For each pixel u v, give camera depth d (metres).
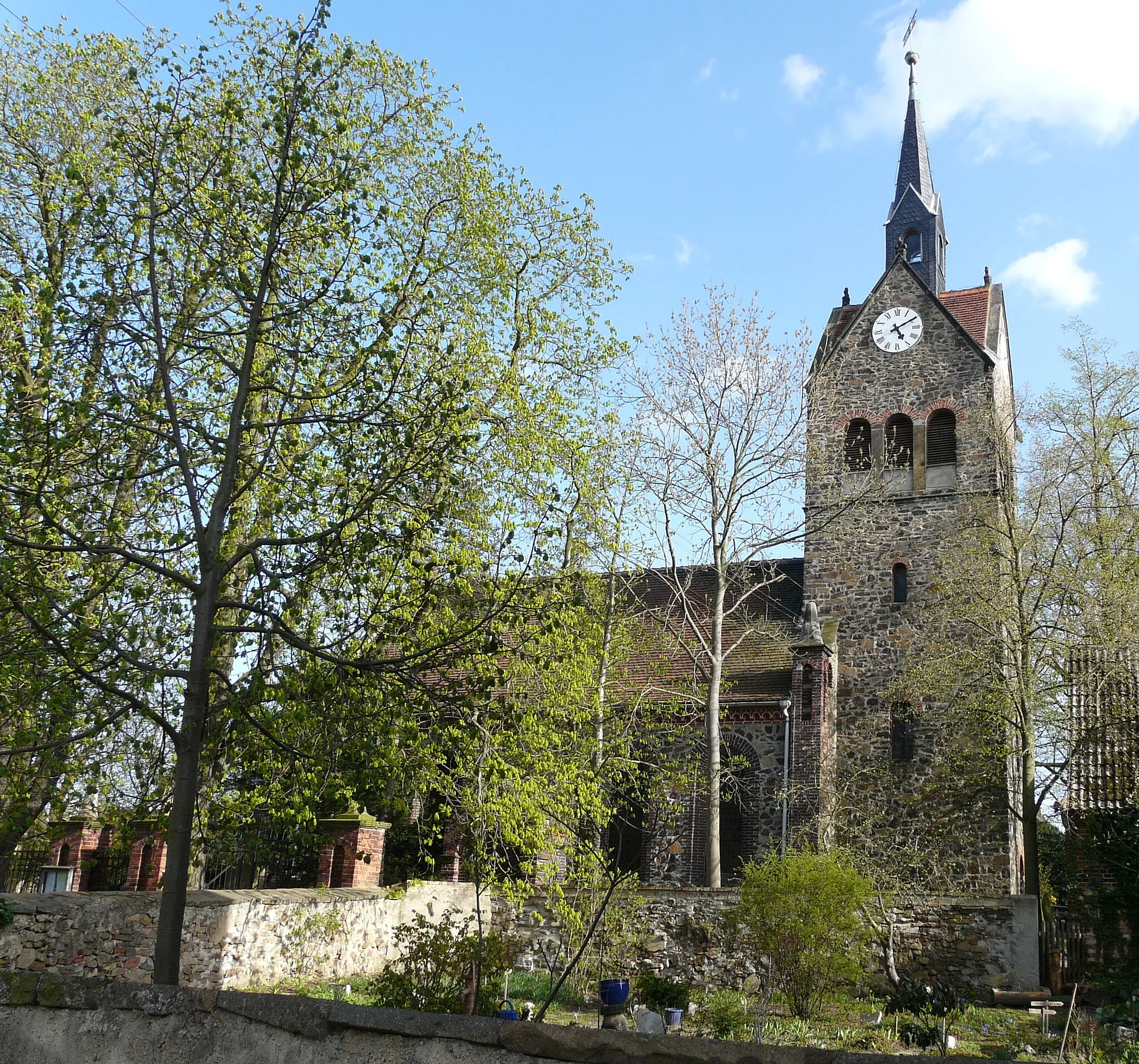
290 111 11.72
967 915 22.86
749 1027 16.95
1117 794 25.16
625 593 27.78
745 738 29.25
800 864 19.34
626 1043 4.95
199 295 12.68
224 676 10.83
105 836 20.61
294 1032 5.55
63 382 11.38
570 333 20.33
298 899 18.88
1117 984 21.69
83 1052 5.98
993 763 27.25
